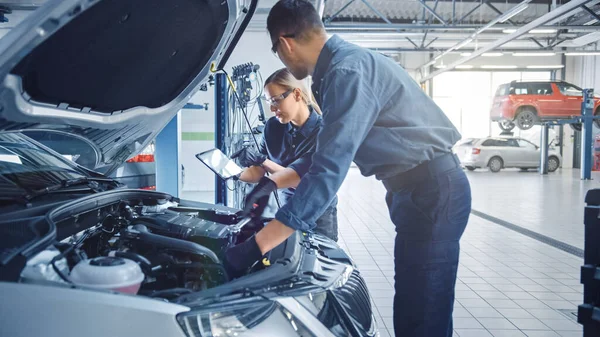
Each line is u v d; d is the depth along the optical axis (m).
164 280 1.58
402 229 1.82
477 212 8.12
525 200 9.79
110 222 1.92
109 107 1.93
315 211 1.43
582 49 18.41
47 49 1.37
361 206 8.88
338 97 1.49
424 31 13.78
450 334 1.95
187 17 1.68
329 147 1.45
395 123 1.66
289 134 2.75
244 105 5.16
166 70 1.94
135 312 1.15
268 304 1.31
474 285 4.12
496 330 3.18
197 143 11.68
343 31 12.86
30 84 1.50
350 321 1.46
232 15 1.81
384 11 14.18
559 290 3.99
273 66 11.68
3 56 1.28
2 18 8.18
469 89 21.14
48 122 1.70
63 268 1.32
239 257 1.44
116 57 1.63
